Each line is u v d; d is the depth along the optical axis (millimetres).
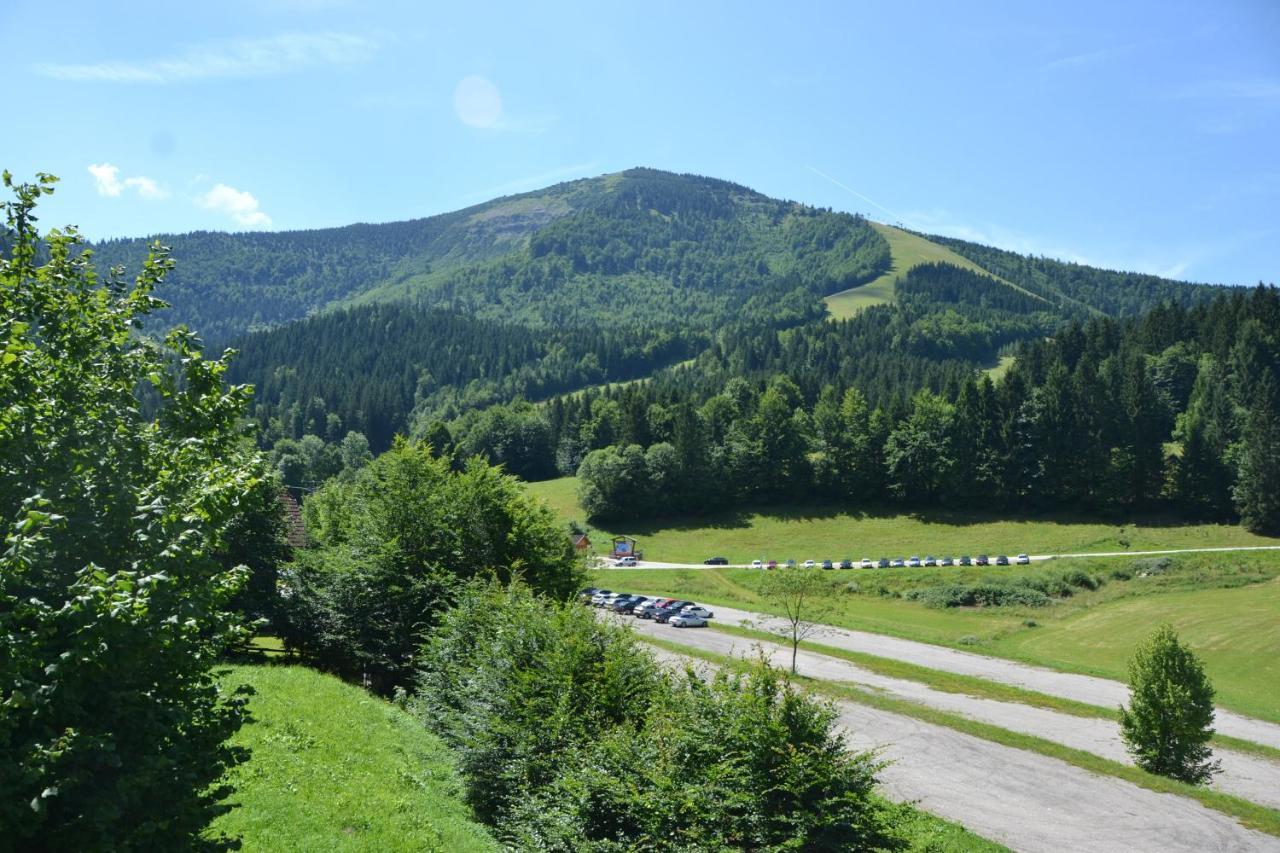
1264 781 27703
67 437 7391
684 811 13234
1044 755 27453
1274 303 131375
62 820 6383
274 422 163875
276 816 13273
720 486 118500
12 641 5992
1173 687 26766
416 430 181000
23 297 7895
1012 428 111812
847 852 12914
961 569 86312
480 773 17406
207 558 7504
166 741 7199
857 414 120812
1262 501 94000
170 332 9023
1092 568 84125
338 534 39156
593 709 16734
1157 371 130500
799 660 42625
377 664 29984
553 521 35156
